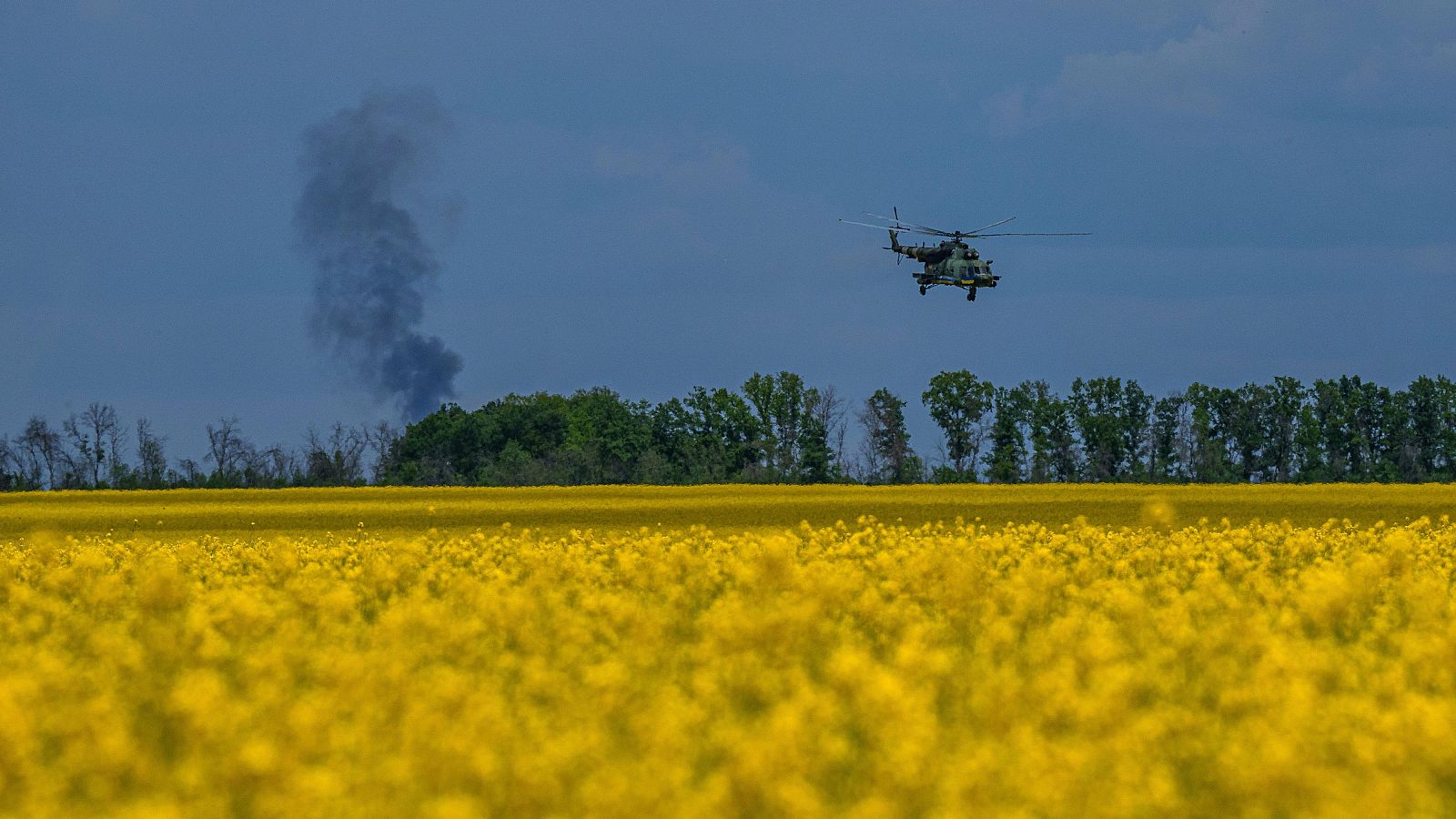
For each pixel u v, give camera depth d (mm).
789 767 27375
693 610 56594
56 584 66500
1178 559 75938
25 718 31328
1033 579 57250
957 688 36562
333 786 25578
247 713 32219
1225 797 27812
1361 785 27781
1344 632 48281
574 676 38875
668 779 26250
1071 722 32438
